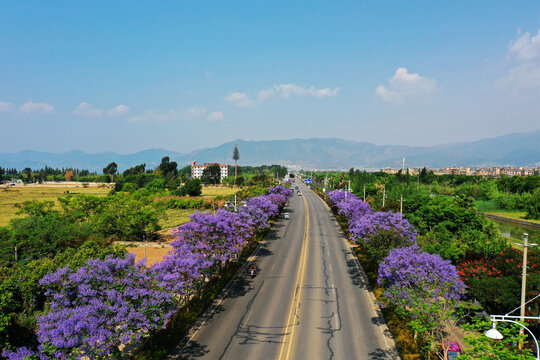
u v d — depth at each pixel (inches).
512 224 2915.8
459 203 1806.1
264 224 1940.2
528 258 1059.3
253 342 869.2
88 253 1232.2
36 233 1622.8
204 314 1040.2
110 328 648.4
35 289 944.3
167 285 820.0
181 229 1234.0
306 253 1766.7
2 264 1331.2
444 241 1389.0
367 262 1529.3
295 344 858.1
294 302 1130.0
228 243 1290.6
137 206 2444.6
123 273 783.1
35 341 816.3
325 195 4421.8
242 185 6643.7
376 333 920.3
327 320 997.2
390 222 1337.4
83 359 687.1
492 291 916.6
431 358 743.7
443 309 766.5
